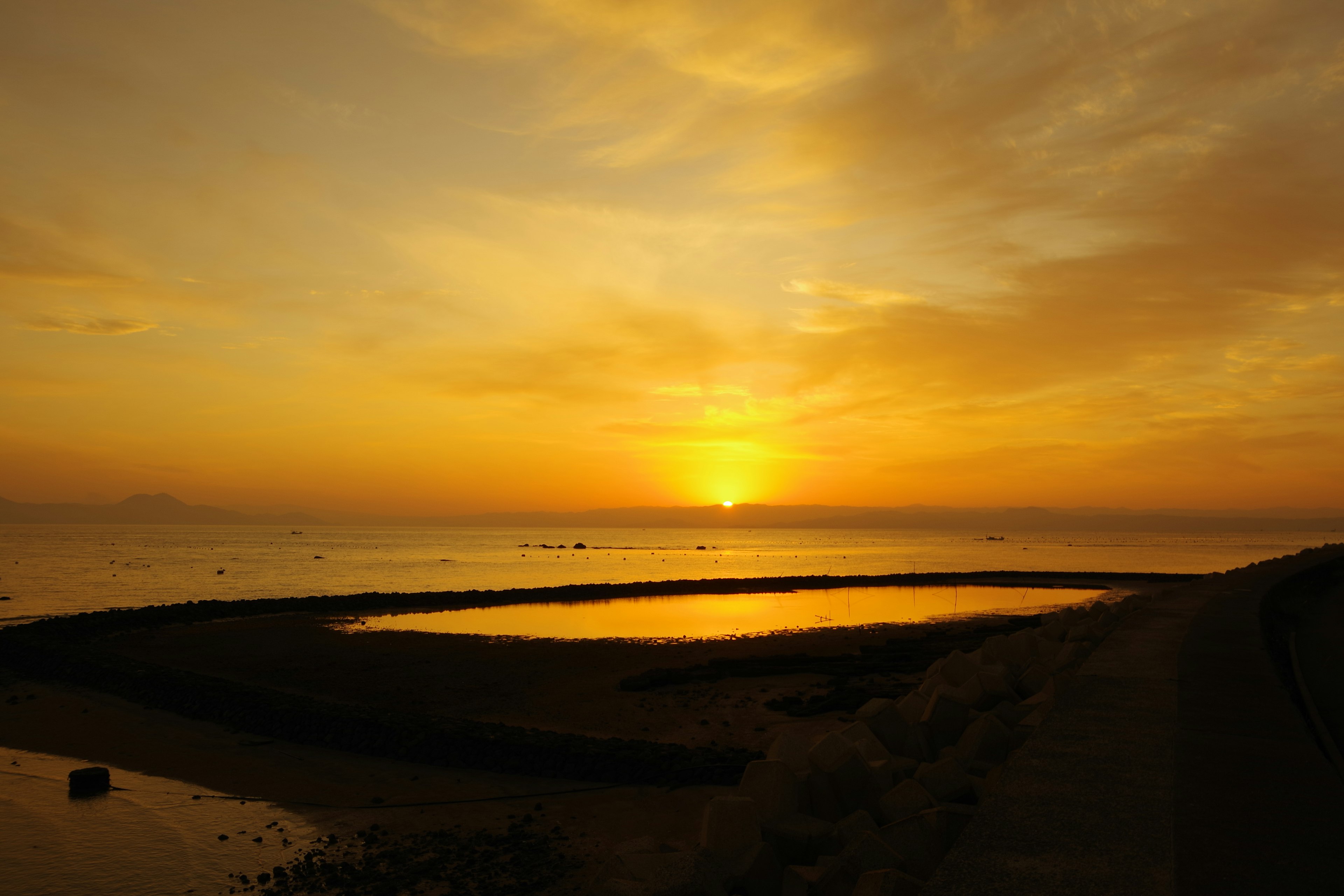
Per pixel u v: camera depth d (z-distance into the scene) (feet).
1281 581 67.00
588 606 136.67
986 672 34.04
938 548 507.30
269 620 113.80
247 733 47.93
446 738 41.68
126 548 423.23
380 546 522.88
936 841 17.17
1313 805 12.51
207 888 26.50
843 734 25.81
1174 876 9.86
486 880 26.35
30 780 38.50
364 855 28.96
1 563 268.82
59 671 67.05
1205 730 17.47
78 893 26.30
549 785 36.91
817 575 233.35
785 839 18.93
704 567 286.46
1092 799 12.81
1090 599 144.25
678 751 38.99
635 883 15.74
